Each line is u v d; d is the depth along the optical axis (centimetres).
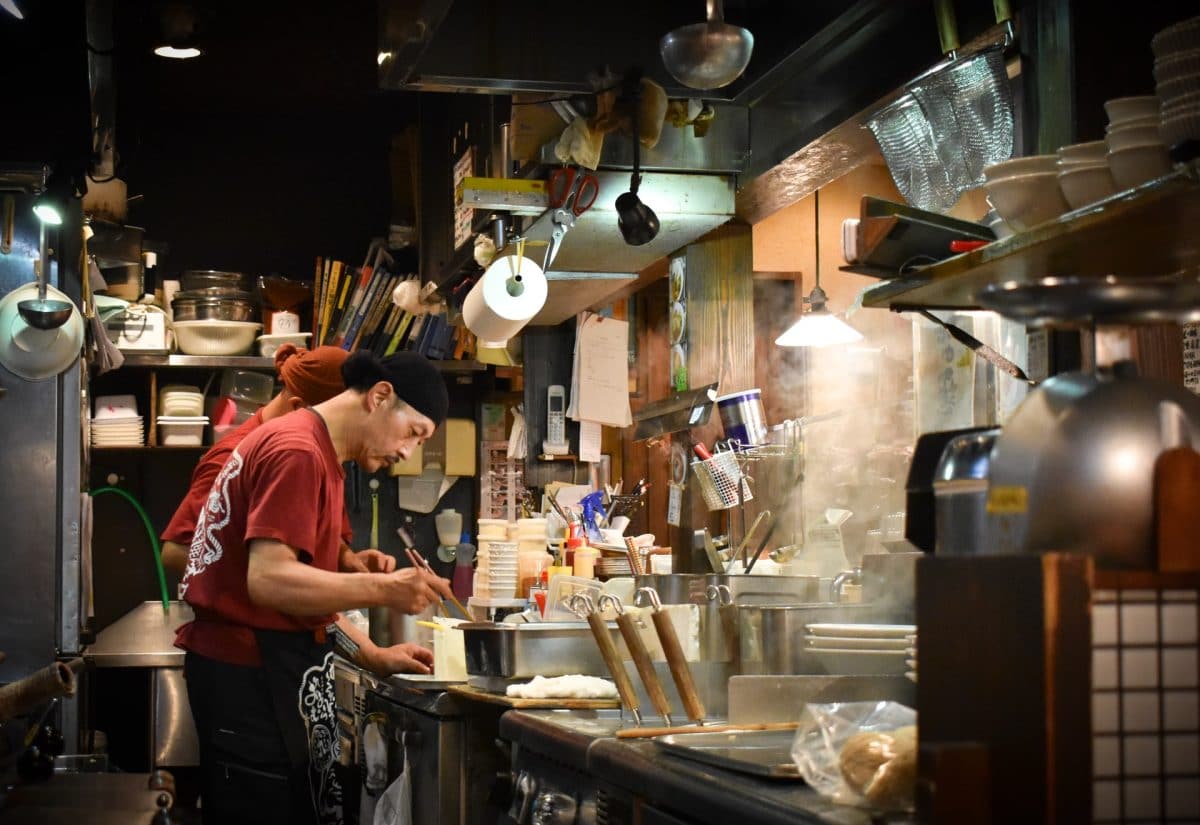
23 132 462
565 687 296
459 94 520
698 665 282
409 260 658
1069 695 128
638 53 362
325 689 334
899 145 297
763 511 390
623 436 582
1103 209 182
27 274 470
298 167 698
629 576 429
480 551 495
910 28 317
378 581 318
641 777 205
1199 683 133
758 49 380
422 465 635
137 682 640
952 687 138
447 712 327
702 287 450
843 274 532
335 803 333
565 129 379
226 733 326
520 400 634
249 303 617
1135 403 137
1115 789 131
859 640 251
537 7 354
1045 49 255
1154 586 133
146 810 244
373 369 341
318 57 617
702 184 403
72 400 467
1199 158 160
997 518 142
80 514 468
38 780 286
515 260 423
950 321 311
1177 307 137
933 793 130
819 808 161
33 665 459
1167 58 178
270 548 316
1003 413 286
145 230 666
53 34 462
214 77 639
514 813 275
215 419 612
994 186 210
